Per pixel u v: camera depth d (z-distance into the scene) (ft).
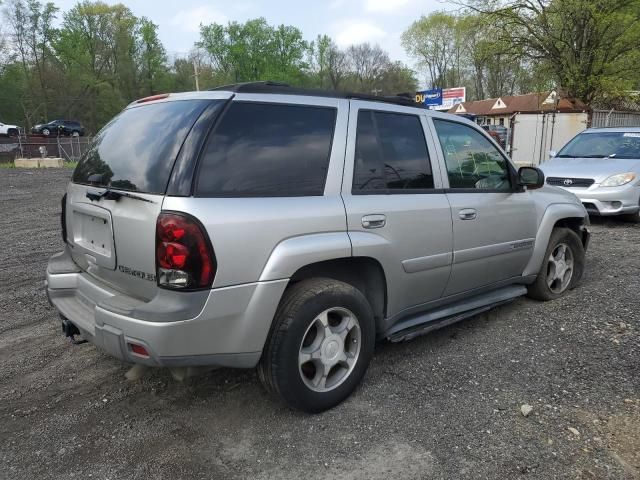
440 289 13.34
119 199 9.79
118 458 9.42
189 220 8.80
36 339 14.69
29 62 192.13
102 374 12.59
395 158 12.19
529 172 15.31
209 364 9.46
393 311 12.25
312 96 11.14
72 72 198.18
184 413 10.85
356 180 11.27
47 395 11.64
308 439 9.91
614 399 11.12
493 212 14.33
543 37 71.56
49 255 24.40
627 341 13.97
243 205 9.43
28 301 17.89
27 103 194.29
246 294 9.41
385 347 13.98
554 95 79.71
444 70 218.59
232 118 9.82
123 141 10.82
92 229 10.89
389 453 9.45
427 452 9.45
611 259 22.59
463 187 13.80
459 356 13.37
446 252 13.01
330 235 10.46
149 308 8.93
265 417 10.68
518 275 15.98
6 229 31.07
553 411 10.72
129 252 9.59
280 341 9.88
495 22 72.33
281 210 9.84
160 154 9.57
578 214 17.80
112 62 208.23
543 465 9.05
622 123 76.02
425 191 12.66
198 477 8.90
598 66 71.77
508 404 11.01
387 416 10.62
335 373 11.07
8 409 11.07
